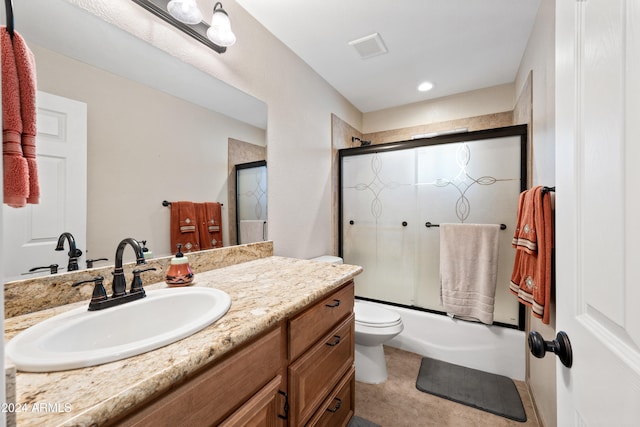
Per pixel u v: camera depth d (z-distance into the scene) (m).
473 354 1.88
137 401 0.45
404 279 2.29
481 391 1.62
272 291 0.95
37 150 0.78
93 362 0.50
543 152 1.39
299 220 1.93
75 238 0.86
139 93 1.04
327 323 1.06
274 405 0.80
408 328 2.11
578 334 0.51
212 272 1.23
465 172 2.04
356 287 2.50
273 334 0.80
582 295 0.51
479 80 2.27
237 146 1.44
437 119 2.62
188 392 0.55
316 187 2.14
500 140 1.92
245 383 0.70
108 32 0.94
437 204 2.15
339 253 2.54
